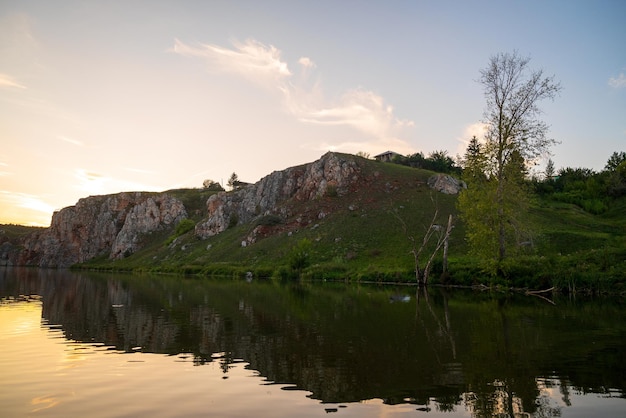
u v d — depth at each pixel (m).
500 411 9.47
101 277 82.69
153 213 166.88
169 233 158.75
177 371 12.98
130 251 154.62
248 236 105.62
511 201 45.50
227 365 13.69
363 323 22.58
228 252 103.38
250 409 9.66
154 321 23.69
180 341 17.80
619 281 38.88
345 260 75.88
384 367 13.30
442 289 48.34
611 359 14.16
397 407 9.75
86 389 11.23
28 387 11.40
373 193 106.00
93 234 178.25
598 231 66.81
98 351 15.97
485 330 20.16
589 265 41.75
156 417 9.17
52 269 147.00
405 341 17.45
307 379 12.04
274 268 80.50
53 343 17.56
